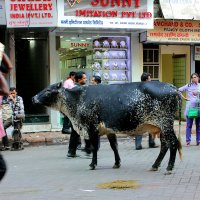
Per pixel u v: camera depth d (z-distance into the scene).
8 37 14.59
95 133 8.95
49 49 14.97
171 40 15.45
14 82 14.75
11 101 12.18
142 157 10.59
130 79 15.84
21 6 13.23
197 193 7.00
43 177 8.50
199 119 12.44
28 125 14.86
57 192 7.25
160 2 15.30
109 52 15.65
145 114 8.45
